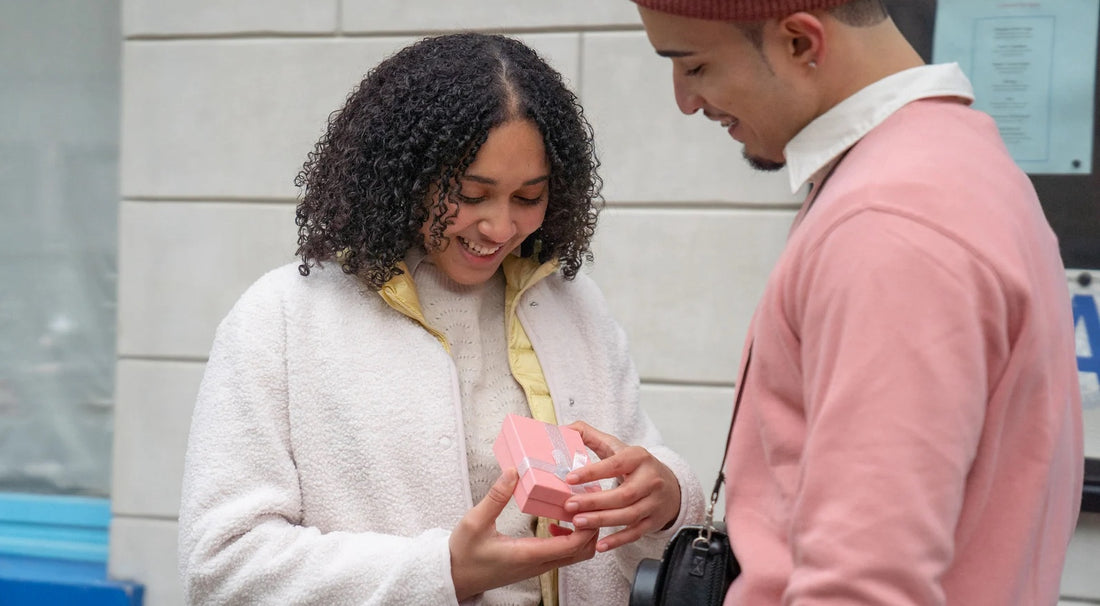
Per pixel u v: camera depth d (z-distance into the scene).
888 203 0.95
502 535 1.32
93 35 3.16
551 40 2.79
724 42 1.08
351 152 1.44
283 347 1.46
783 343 1.04
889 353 0.90
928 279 0.91
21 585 3.07
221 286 2.97
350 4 2.87
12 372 3.23
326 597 1.33
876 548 0.88
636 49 2.74
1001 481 1.00
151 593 3.03
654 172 2.75
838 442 0.91
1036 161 2.47
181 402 3.00
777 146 1.17
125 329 3.03
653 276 2.76
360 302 1.49
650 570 1.21
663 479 1.43
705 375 2.73
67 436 3.22
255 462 1.42
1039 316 0.97
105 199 3.17
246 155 2.94
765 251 2.70
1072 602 2.51
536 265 1.60
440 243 1.43
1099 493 2.43
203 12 2.95
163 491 3.02
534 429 1.36
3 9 3.19
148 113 2.99
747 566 1.08
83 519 3.21
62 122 3.18
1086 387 2.44
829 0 1.04
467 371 1.52
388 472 1.42
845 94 1.09
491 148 1.36
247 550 1.37
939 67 1.11
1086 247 2.44
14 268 3.21
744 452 1.13
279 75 2.92
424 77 1.39
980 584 0.99
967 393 0.90
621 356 1.70
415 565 1.32
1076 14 2.43
